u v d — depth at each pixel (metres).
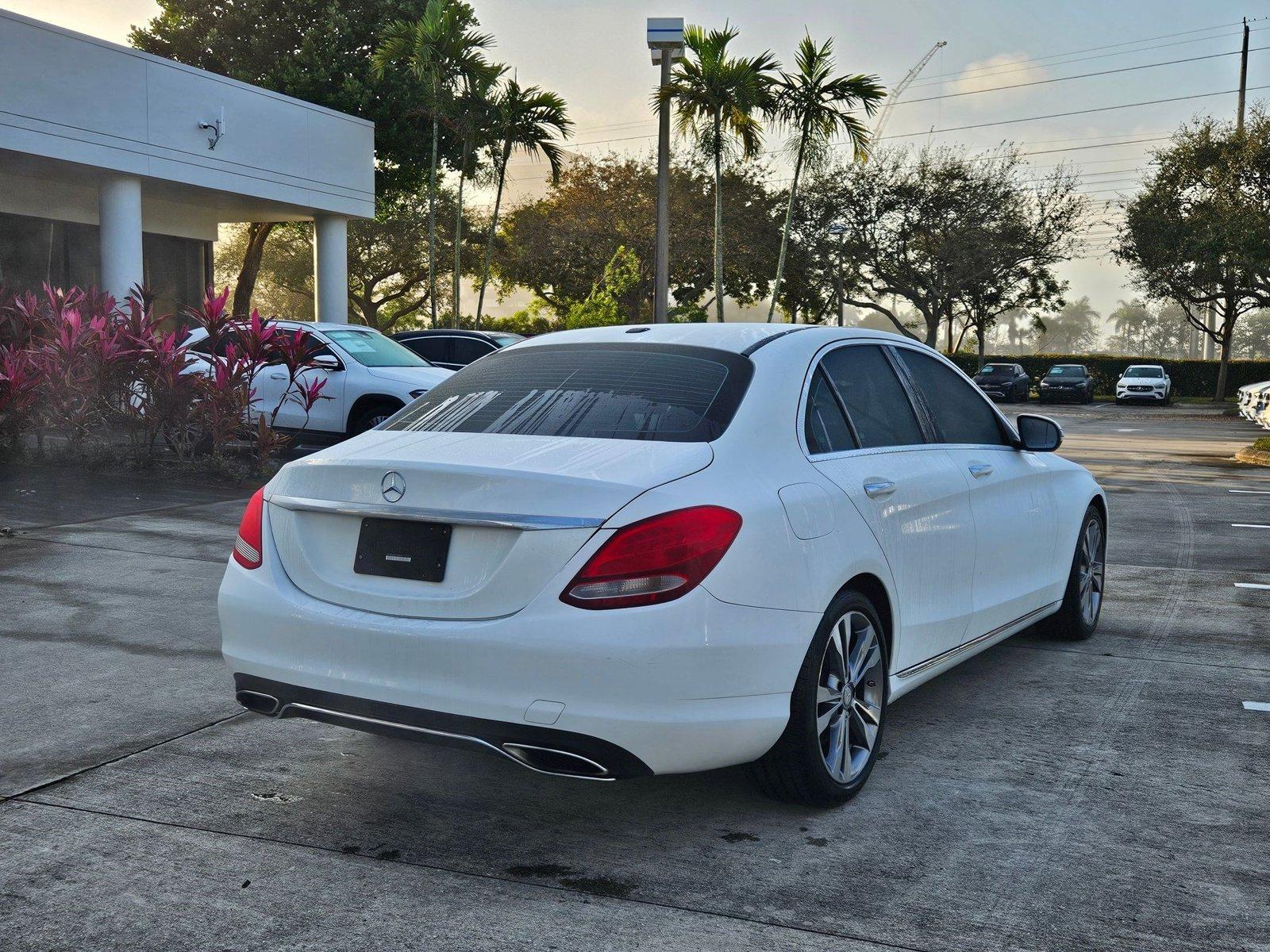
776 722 3.27
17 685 4.75
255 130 19.98
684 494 3.14
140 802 3.60
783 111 26.11
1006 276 47.78
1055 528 5.39
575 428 3.53
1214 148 39.97
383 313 53.47
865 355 4.39
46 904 2.92
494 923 2.85
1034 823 3.50
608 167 46.69
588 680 2.96
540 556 3.03
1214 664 5.43
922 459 4.31
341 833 3.40
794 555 3.33
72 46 16.42
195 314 11.33
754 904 2.97
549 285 48.38
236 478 11.21
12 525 8.34
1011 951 2.73
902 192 46.88
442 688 3.08
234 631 3.47
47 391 11.11
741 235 45.72
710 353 3.88
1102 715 4.61
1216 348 155.00
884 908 2.95
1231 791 3.78
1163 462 17.34
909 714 4.62
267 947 2.72
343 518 3.36
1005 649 5.72
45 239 19.48
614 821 3.52
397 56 27.17
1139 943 2.77
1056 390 44.16
